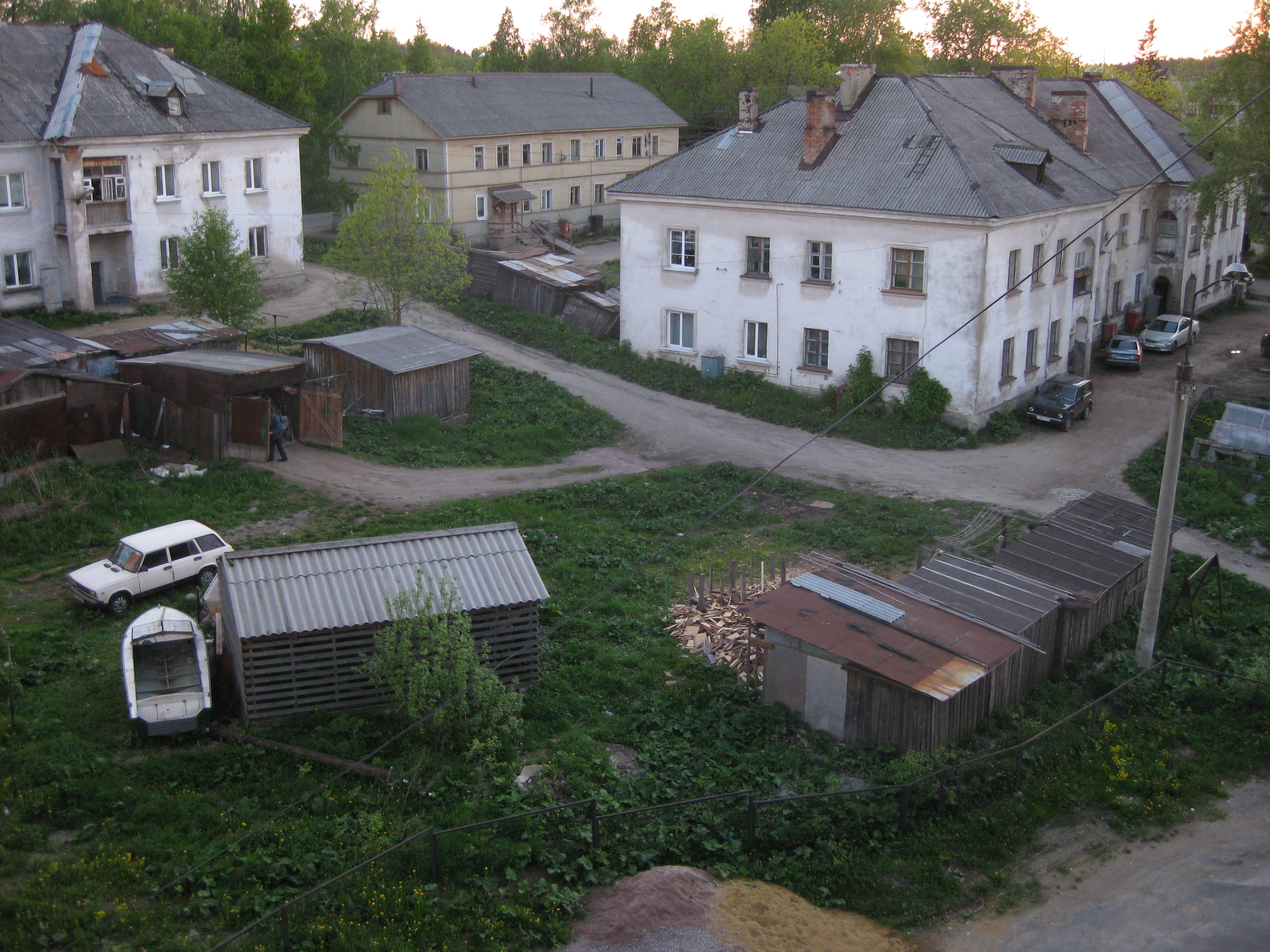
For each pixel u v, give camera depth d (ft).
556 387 139.74
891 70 299.79
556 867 50.39
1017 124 149.48
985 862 53.62
